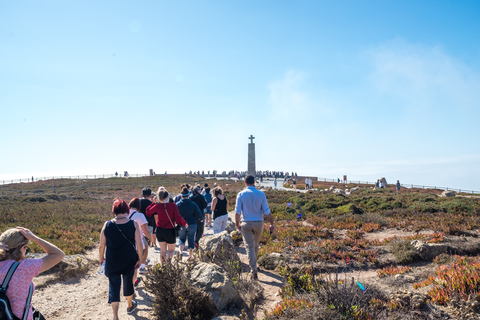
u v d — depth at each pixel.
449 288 5.02
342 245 10.22
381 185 44.12
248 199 7.18
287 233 12.29
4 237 2.78
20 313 2.66
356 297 4.93
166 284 5.20
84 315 5.45
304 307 4.79
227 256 8.10
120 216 5.05
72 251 9.40
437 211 16.89
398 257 8.75
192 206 8.18
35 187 48.91
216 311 5.16
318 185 55.91
